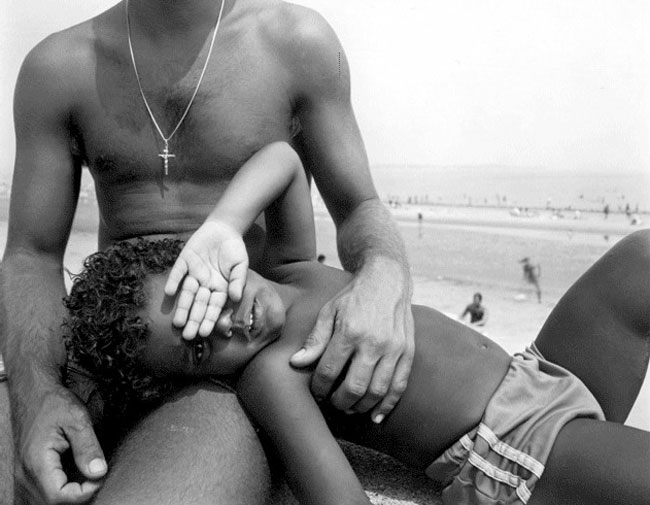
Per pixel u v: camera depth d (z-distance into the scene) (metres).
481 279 10.72
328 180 1.70
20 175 1.61
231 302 1.28
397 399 1.35
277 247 1.59
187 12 1.54
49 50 1.58
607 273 1.48
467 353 1.42
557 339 1.50
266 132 1.59
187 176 1.58
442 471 1.36
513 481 1.29
